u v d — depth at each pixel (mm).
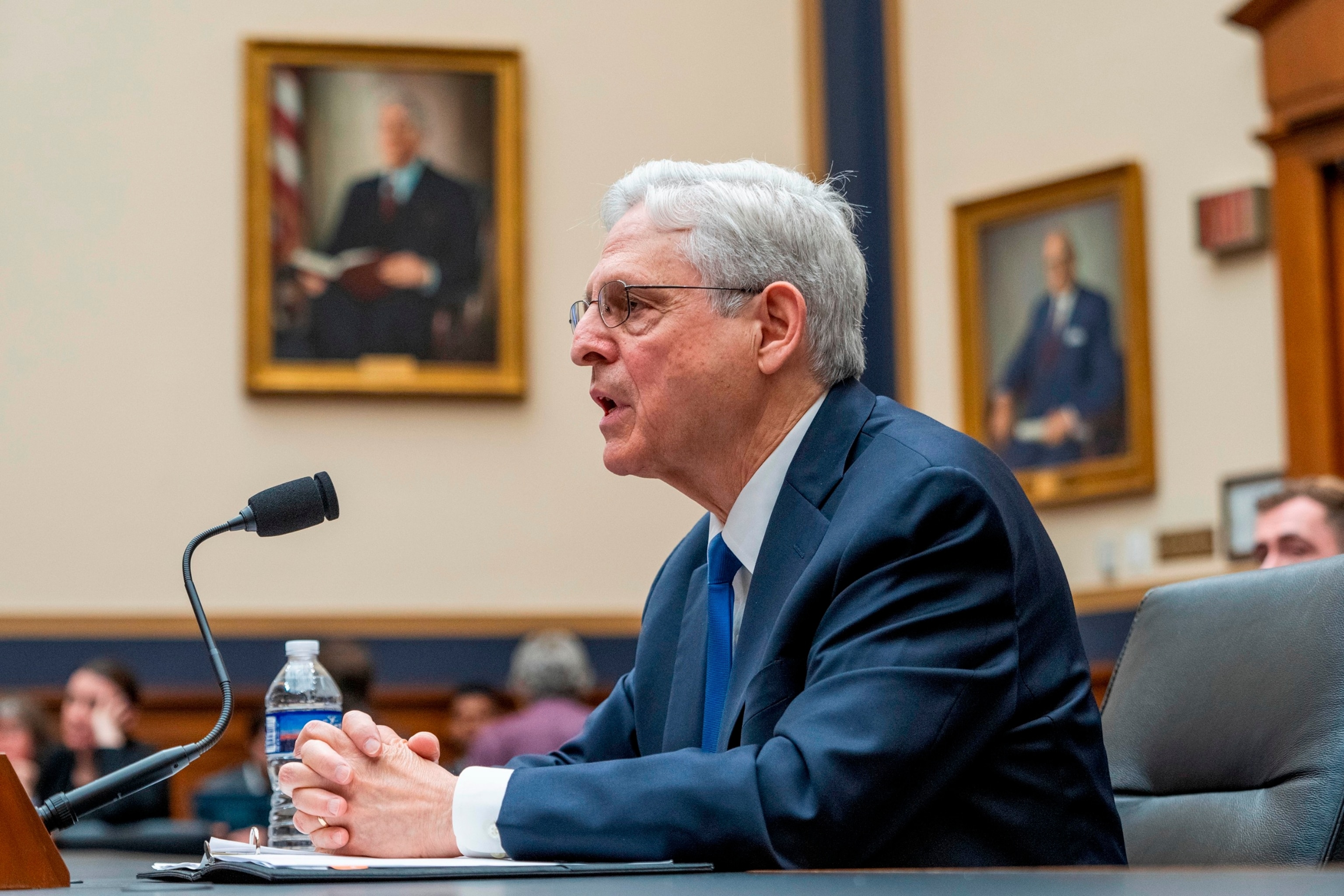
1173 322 8406
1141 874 1377
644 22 10250
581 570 9820
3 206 9617
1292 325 7840
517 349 9844
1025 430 8852
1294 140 7875
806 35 10094
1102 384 8578
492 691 8555
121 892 1538
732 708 2027
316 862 1721
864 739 1791
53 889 1686
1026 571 1989
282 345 9672
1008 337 8969
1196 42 8469
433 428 9805
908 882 1366
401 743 1908
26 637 9211
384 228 9828
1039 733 1930
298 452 9664
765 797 1750
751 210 2234
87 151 9727
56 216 9664
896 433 2127
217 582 9500
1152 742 2309
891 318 9367
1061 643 2018
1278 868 1430
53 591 9359
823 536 2072
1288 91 7875
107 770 7098
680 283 2238
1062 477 8664
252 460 9625
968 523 1947
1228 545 8008
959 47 9383
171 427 9586
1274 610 2213
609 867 1654
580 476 9906
